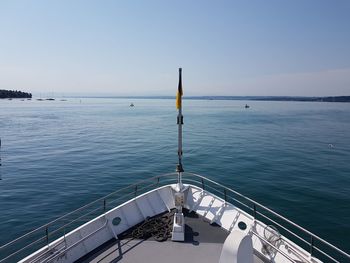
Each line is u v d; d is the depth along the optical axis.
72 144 40.62
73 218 15.80
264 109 157.88
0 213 16.30
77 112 120.50
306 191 19.77
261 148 37.66
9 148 37.06
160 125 69.31
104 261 6.71
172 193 9.77
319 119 86.25
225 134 52.22
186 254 6.96
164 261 6.70
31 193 19.66
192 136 49.66
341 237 13.30
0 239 13.47
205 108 171.62
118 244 7.45
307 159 30.73
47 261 6.11
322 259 11.55
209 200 9.33
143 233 7.86
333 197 18.53
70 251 6.75
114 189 20.64
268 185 21.23
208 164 28.61
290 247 6.76
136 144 41.00
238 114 111.94
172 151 35.69
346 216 15.59
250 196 18.88
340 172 25.03
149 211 9.05
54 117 90.69
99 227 7.72
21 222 15.22
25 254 12.24
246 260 4.30
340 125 68.25
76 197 18.92
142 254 6.98
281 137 48.22
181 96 8.08
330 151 35.50
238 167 27.20
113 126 66.25
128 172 25.42
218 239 7.64
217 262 6.63
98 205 17.67
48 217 15.88
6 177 23.55
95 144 40.78
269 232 7.39
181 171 8.91
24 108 145.38
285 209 16.62
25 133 51.91
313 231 13.89
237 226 8.10
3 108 141.75
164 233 7.88
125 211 8.59
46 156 32.25
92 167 27.19
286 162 29.30
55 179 23.02
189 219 8.74
